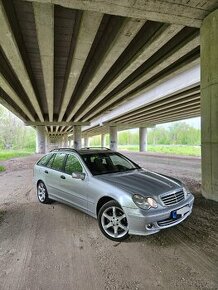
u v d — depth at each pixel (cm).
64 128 5900
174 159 2608
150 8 624
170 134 11119
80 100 1880
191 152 4338
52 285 300
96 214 470
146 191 415
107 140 12325
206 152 671
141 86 1598
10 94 1600
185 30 858
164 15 658
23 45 1000
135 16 659
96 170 527
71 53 1048
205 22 667
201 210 580
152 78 1431
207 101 661
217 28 621
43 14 654
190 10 637
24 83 1337
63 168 595
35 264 351
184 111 2758
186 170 1530
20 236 454
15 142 9656
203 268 332
